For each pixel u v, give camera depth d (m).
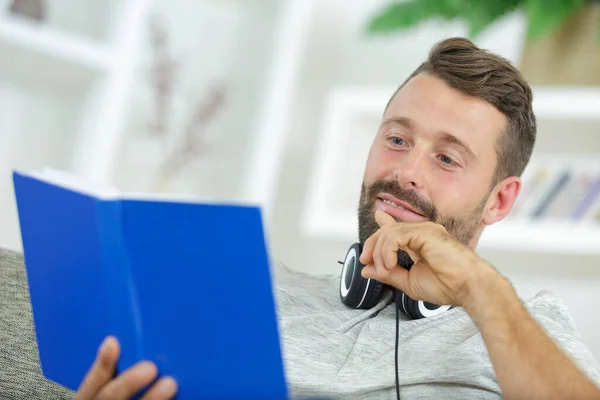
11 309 2.62
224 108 6.58
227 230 1.72
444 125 2.69
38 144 5.91
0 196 5.79
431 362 2.36
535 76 5.33
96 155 5.78
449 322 2.52
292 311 2.66
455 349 2.39
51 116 5.96
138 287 1.65
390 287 2.69
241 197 6.50
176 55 6.43
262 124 6.45
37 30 5.50
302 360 2.43
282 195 6.93
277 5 6.55
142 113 6.31
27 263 2.02
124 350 1.69
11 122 5.81
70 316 1.87
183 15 6.45
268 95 6.47
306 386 2.34
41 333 2.04
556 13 5.11
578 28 5.21
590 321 5.50
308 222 6.14
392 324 2.54
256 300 1.75
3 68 5.75
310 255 6.78
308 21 6.57
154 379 1.67
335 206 6.29
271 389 1.79
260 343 1.77
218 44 6.57
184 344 1.69
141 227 1.65
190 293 1.69
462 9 5.62
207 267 1.70
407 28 5.86
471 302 2.08
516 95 2.76
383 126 2.80
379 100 6.05
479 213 2.79
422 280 2.21
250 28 6.64
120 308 1.67
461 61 2.74
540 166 5.46
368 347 2.46
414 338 2.45
